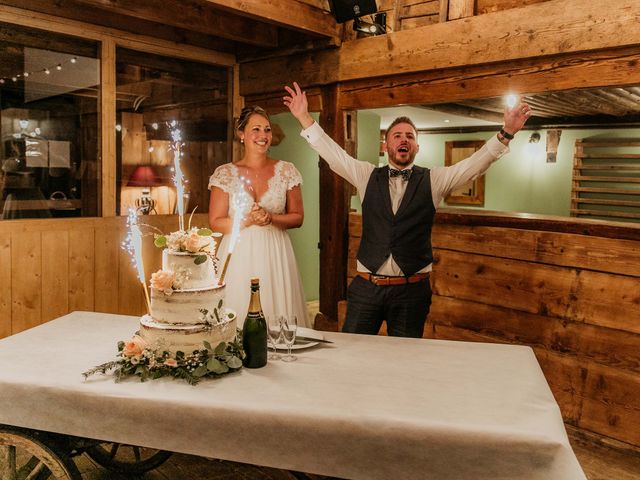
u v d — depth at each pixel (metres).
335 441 1.61
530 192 9.20
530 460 1.48
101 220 4.20
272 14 3.74
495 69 3.49
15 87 3.78
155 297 1.99
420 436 1.55
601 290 3.08
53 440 2.02
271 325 2.06
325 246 4.50
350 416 1.60
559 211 8.91
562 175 8.82
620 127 7.92
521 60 3.38
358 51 4.11
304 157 6.25
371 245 3.01
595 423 3.16
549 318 3.31
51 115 3.96
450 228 3.74
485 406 1.69
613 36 2.96
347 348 2.24
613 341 3.06
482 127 9.39
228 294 3.12
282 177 3.21
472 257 3.64
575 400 3.23
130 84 4.38
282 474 2.78
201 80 4.85
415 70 3.79
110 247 4.26
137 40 4.34
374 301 2.99
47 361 2.06
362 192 3.14
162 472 2.76
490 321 3.58
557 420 1.62
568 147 8.72
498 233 3.49
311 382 1.88
